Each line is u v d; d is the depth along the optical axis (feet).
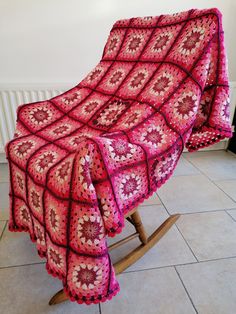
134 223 3.53
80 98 3.82
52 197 2.47
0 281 3.31
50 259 2.70
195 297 3.07
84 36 5.71
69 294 2.51
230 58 6.40
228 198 5.01
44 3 5.34
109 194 2.29
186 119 2.75
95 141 2.22
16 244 3.93
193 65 2.83
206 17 2.86
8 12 5.30
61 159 2.75
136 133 2.65
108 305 3.00
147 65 3.31
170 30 3.22
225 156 6.90
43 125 3.57
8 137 6.06
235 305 2.97
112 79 3.66
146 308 2.96
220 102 2.96
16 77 5.84
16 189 3.27
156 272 3.41
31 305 3.01
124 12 5.65
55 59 5.81
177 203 4.88
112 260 3.60
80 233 2.28
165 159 2.70
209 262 3.55
